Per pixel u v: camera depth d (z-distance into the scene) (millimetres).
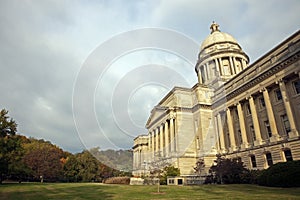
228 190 16328
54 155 51094
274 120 29672
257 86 32625
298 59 26438
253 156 31953
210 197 11977
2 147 27859
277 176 19406
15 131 29938
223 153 34281
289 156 26750
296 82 27641
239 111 35750
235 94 36438
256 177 23781
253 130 34125
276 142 28188
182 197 11992
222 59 50531
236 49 51281
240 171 26766
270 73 30297
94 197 12289
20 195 14164
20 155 30844
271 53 30625
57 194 14445
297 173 18641
